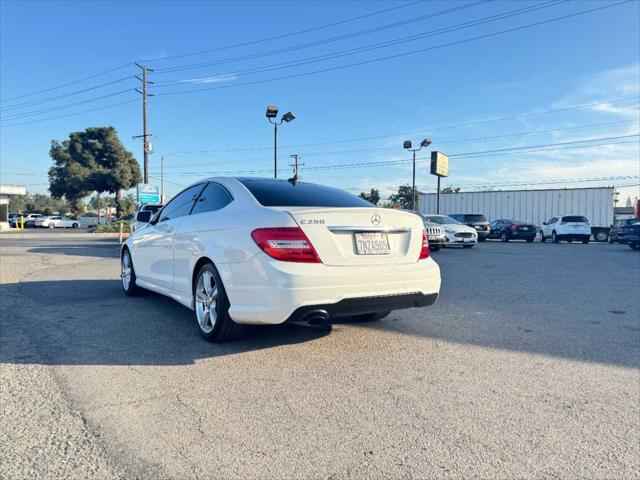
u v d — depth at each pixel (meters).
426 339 4.46
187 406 2.90
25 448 2.39
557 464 2.30
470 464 2.29
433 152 33.81
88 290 7.09
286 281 3.47
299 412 2.84
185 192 5.33
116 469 2.21
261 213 3.79
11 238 25.81
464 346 4.24
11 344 4.14
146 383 3.27
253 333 4.57
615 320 5.32
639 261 13.12
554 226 26.95
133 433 2.56
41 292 6.89
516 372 3.58
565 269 10.75
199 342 4.25
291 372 3.52
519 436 2.57
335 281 3.59
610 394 3.17
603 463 2.31
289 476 2.17
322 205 4.16
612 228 25.58
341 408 2.90
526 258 14.01
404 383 3.33
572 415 2.84
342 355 3.94
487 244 23.66
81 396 3.04
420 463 2.29
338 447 2.44
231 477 2.16
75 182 49.84
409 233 4.17
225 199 4.38
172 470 2.21
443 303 6.30
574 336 4.61
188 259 4.54
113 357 3.81
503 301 6.47
